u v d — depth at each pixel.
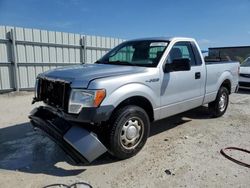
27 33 10.95
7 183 3.22
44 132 3.84
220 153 4.19
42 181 3.28
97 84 3.43
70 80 3.55
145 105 4.26
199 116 6.51
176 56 4.84
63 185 3.18
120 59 5.02
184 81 4.88
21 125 5.69
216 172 3.54
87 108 3.38
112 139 3.67
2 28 10.25
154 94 4.23
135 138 3.96
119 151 3.77
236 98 9.45
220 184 3.24
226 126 5.71
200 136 5.01
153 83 4.19
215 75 5.93
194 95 5.25
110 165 3.73
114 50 5.39
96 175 3.45
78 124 3.51
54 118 3.86
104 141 3.75
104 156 4.02
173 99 4.67
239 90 11.57
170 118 6.27
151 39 5.07
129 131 3.84
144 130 4.08
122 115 3.70
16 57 10.74
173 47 4.79
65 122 3.63
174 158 3.97
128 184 3.22
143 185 3.20
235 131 5.36
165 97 4.48
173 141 4.71
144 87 4.02
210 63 5.93
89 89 3.41
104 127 3.69
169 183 3.25
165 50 4.62
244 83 10.95
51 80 3.86
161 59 4.46
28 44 11.06
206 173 3.52
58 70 4.12
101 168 3.64
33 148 4.36
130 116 3.80
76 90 3.43
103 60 5.21
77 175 3.44
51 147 4.41
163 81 4.38
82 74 3.69
